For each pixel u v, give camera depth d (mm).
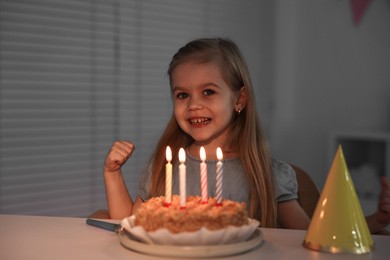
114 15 2949
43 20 2703
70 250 975
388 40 3545
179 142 1731
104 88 2945
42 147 2748
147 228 985
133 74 3055
